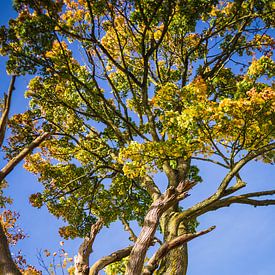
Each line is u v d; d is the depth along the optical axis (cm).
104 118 1374
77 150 1488
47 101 1410
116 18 1379
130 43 1526
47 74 1250
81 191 1490
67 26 1256
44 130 1444
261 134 969
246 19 1390
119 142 1425
